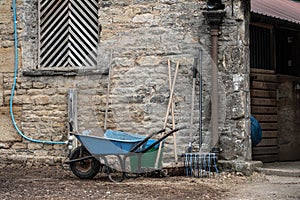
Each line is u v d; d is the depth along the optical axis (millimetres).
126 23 11672
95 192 8469
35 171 11312
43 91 12188
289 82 13891
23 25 12391
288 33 14031
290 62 14094
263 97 12953
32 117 12242
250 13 11477
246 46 11156
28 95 12281
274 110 13281
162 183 9531
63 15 12500
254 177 10453
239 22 11016
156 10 11508
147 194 8305
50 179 10055
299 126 14180
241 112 10922
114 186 9133
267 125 13070
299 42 14242
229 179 10164
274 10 13625
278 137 13469
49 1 12477
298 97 14180
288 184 9586
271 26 13133
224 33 11078
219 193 8539
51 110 12133
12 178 10188
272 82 13211
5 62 12445
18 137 12312
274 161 13219
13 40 12445
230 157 10961
